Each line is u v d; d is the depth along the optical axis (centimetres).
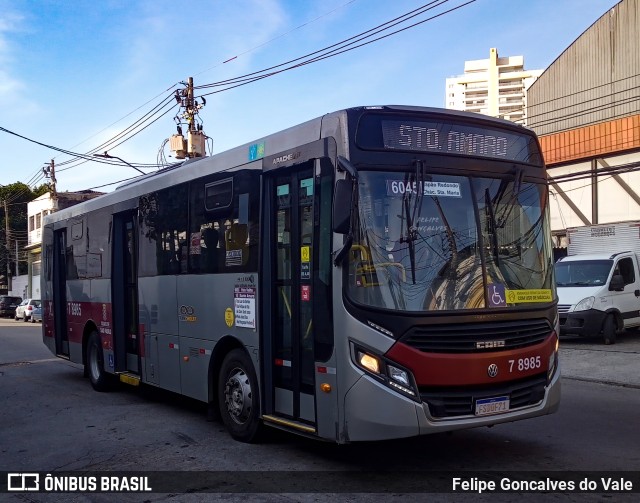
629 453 666
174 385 887
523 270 625
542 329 623
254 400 709
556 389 627
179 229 878
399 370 547
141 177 1060
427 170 595
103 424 875
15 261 6128
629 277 1596
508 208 630
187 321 852
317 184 612
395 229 574
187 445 741
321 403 596
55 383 1277
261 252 695
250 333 712
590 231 1955
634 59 2205
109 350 1093
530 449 684
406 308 555
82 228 1225
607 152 2197
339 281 574
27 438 811
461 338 566
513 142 657
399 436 541
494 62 13300
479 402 564
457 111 628
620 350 1395
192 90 2422
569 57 2423
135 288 1030
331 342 583
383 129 591
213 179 801
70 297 1287
